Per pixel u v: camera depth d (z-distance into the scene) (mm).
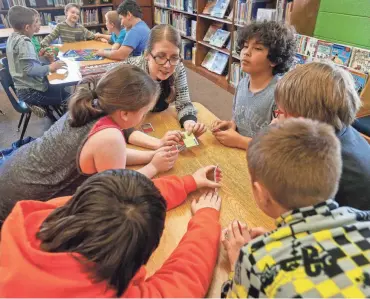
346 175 976
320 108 923
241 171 1233
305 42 2713
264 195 674
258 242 609
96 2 5703
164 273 734
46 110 3055
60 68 2734
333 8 2756
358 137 1063
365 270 523
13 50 2680
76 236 549
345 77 960
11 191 1134
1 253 577
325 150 622
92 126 1012
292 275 533
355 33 2646
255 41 1454
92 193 572
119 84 975
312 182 599
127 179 596
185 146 1394
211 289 766
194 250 799
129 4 3189
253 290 579
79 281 538
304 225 586
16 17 2727
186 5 5008
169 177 1105
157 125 1619
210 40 4695
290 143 631
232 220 984
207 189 1116
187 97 1775
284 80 1015
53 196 1125
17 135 3244
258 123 1550
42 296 528
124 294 600
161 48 1556
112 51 3090
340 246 553
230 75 4336
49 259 533
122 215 540
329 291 509
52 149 1064
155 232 571
